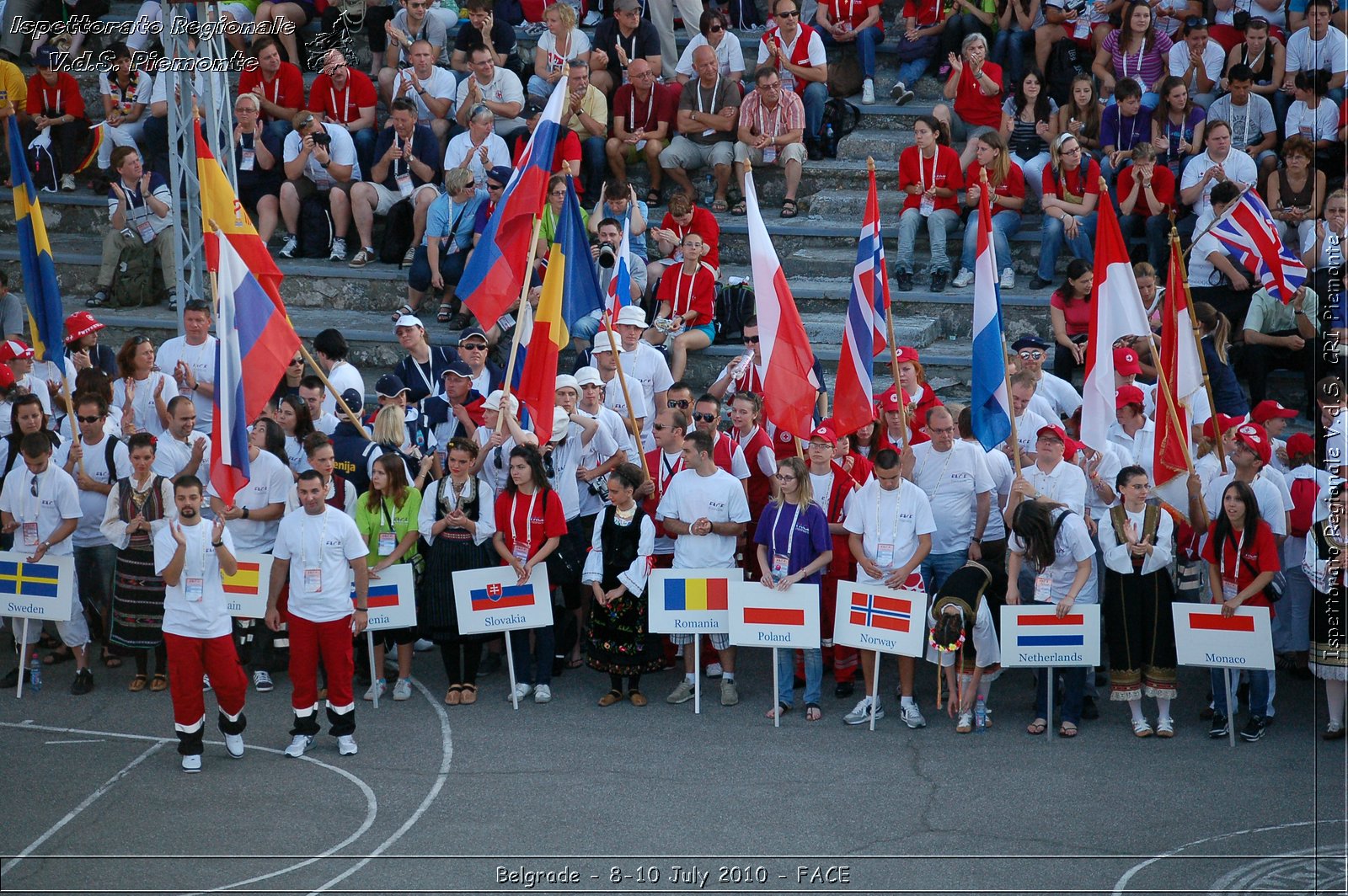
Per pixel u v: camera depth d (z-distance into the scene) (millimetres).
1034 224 31422
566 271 24328
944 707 22094
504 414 22828
